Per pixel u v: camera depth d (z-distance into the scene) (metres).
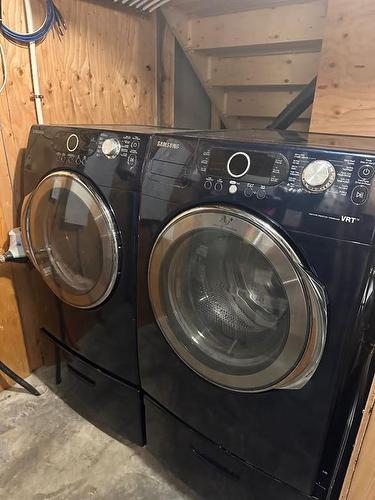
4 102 1.53
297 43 1.84
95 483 1.39
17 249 1.60
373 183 0.75
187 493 1.36
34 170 1.45
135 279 1.20
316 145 0.89
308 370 0.90
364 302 0.81
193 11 2.01
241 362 1.03
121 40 1.92
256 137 1.09
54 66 1.67
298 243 0.84
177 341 1.14
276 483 1.10
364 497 1.09
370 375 0.90
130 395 1.41
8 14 1.46
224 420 1.14
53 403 1.75
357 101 1.45
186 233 1.00
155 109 2.23
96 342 1.44
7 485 1.37
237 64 2.14
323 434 0.95
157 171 1.07
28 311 1.83
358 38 1.39
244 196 0.90
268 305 0.98
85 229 1.28
